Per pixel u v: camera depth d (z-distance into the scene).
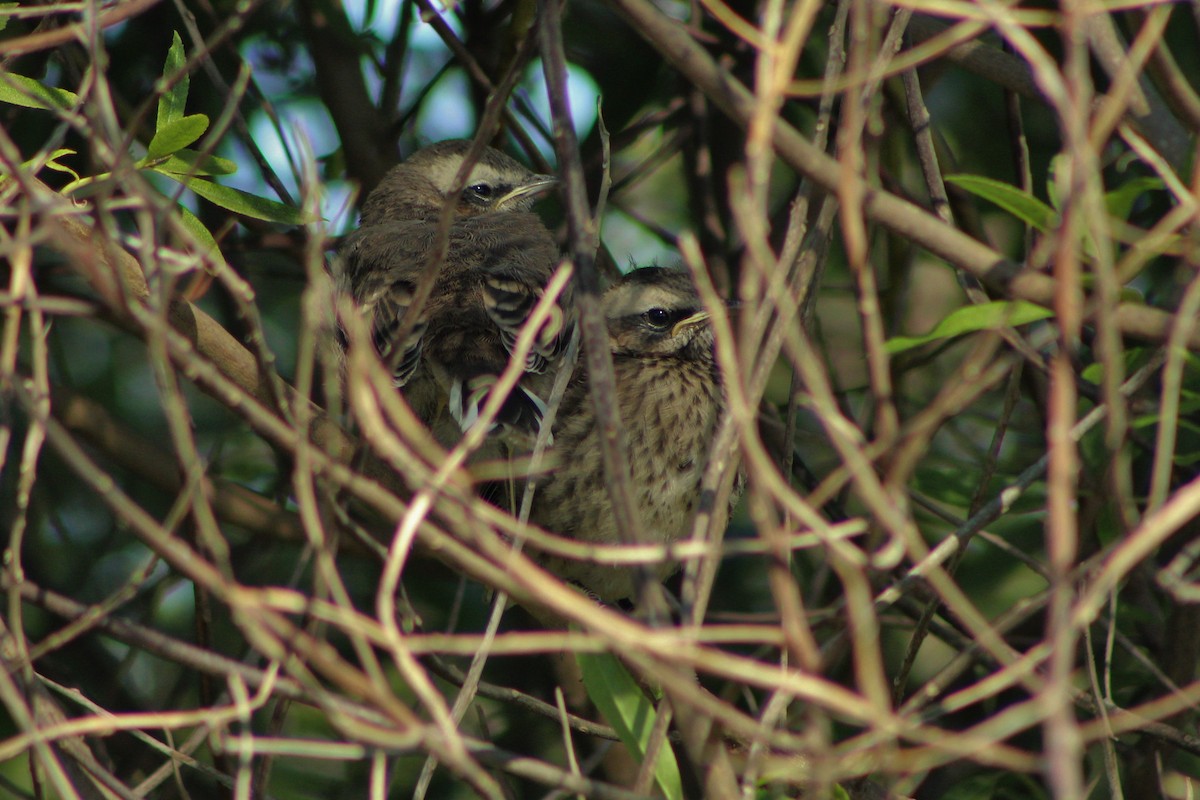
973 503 7.64
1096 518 8.69
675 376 10.91
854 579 5.07
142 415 13.91
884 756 5.43
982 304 7.04
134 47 12.66
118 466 12.33
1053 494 4.69
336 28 12.27
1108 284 5.23
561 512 10.23
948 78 13.38
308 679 5.16
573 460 10.20
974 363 6.24
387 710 5.05
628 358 11.07
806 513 5.00
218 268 6.52
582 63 13.42
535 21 6.46
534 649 5.22
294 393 7.78
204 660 5.97
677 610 10.02
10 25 9.32
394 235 11.38
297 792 11.80
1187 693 7.02
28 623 11.84
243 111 12.32
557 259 11.09
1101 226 5.20
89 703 7.09
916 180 13.66
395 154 12.66
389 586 5.08
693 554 5.14
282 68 13.48
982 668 11.59
